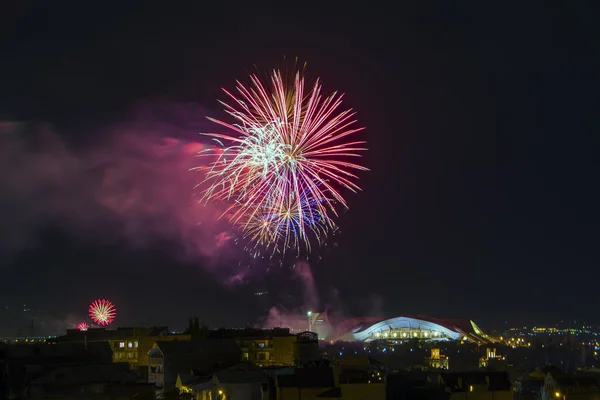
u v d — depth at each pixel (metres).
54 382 121.69
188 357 152.25
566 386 151.50
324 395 118.44
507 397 133.12
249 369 135.00
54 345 143.12
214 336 192.75
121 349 180.88
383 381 125.25
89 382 122.56
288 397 118.31
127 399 112.00
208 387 130.88
